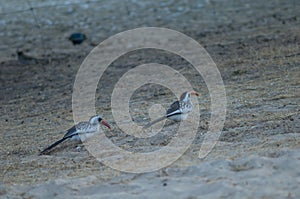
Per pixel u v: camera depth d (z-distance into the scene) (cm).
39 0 3212
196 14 2791
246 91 1517
